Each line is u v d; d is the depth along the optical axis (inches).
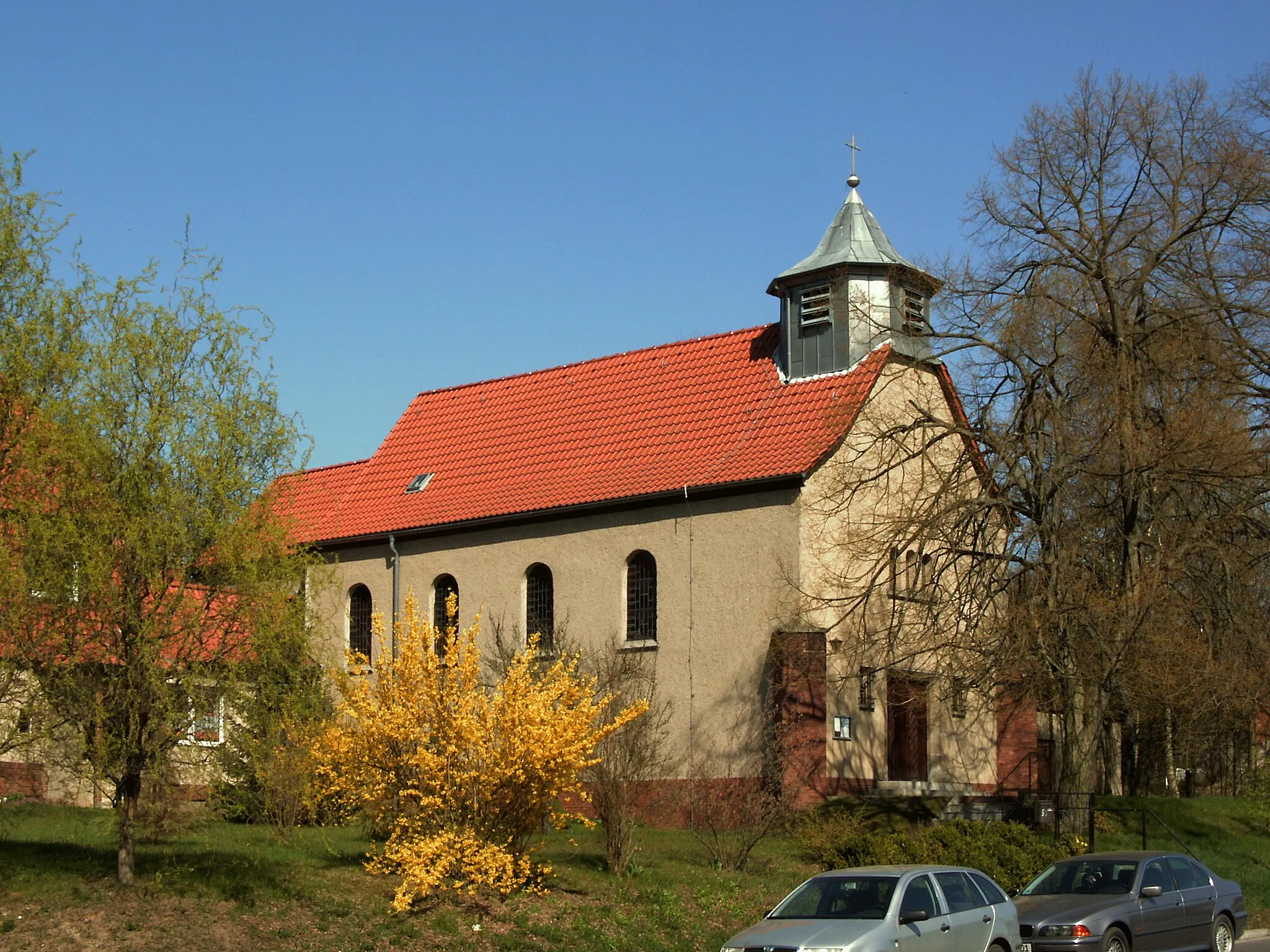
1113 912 702.5
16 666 604.7
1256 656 1058.1
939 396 1341.0
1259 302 1112.2
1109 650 1019.9
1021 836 954.1
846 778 1178.6
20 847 748.6
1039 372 1074.1
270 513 663.8
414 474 1505.9
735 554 1197.1
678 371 1396.4
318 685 689.0
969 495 1115.3
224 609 641.6
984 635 1040.2
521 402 1509.6
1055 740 1446.9
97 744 609.0
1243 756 1537.9
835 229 1325.0
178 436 639.8
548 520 1325.0
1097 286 1080.2
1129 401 1037.8
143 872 705.6
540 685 787.4
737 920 786.8
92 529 623.2
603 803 864.9
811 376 1285.7
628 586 1267.2
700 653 1201.4
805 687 1128.8
